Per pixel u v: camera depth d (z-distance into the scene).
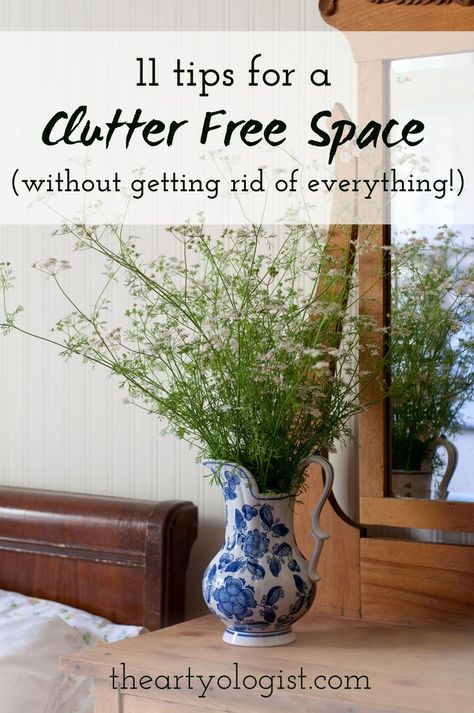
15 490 1.85
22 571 1.80
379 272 1.46
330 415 1.37
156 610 1.62
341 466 1.56
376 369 1.44
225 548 1.30
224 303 1.34
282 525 1.29
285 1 1.67
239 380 1.25
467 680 1.14
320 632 1.37
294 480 1.31
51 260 1.33
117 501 1.72
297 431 1.30
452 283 1.43
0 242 2.00
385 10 1.48
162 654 1.25
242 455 1.29
